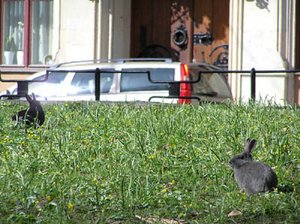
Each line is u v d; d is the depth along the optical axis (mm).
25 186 9844
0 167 10805
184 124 13164
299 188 10258
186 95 18281
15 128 13094
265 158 11461
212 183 10523
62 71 17609
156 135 12414
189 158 11516
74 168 10922
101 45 24484
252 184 9820
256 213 9273
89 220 9008
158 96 17109
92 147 11820
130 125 13273
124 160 11297
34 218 8891
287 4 22969
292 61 23031
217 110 14664
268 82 22953
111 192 10000
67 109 15219
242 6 23281
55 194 9680
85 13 24578
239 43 23359
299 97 23062
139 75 18906
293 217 9188
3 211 9102
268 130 12758
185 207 9500
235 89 23266
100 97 18625
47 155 11445
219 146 11992
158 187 10273
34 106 13312
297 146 12086
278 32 22938
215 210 9422
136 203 9602
